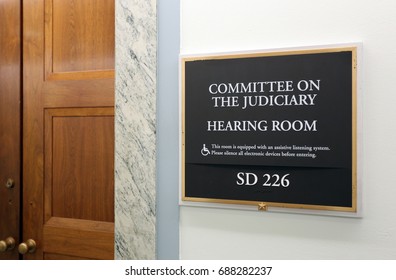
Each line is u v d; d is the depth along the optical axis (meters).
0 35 1.18
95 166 1.07
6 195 1.17
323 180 0.82
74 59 1.10
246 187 0.88
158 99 0.95
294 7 0.85
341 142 0.81
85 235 1.07
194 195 0.91
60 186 1.11
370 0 0.80
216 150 0.89
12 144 1.16
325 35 0.83
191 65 0.91
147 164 0.94
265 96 0.86
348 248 0.82
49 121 1.12
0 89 1.18
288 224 0.86
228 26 0.90
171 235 0.94
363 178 0.80
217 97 0.89
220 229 0.91
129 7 0.95
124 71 0.96
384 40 0.79
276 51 0.85
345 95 0.80
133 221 0.95
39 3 1.13
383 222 0.79
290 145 0.84
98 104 1.06
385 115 0.79
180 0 0.93
